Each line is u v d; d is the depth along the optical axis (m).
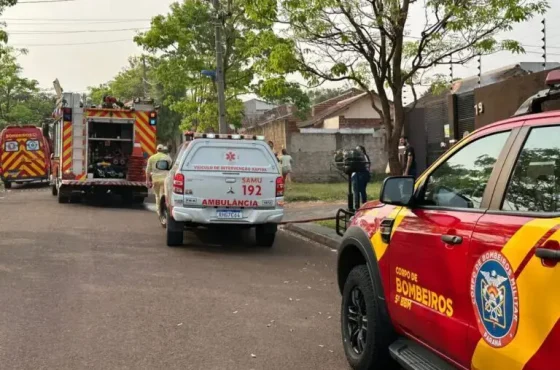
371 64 10.36
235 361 5.16
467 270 3.32
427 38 10.29
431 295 3.75
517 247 2.91
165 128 40.62
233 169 10.58
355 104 40.69
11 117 46.47
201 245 11.31
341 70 10.64
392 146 10.40
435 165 4.14
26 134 27.97
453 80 13.29
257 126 34.06
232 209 10.59
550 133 3.15
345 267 5.32
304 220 14.52
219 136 10.78
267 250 11.02
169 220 10.75
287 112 44.06
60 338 5.64
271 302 7.18
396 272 4.25
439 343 3.67
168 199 11.13
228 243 11.70
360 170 11.03
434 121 14.36
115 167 18.44
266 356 5.30
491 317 3.08
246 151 10.75
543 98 3.48
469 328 3.29
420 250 3.89
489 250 3.13
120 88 46.88
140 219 14.94
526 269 2.81
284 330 6.08
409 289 4.06
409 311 4.05
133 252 10.27
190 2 21.12
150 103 18.45
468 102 12.51
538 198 3.10
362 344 4.84
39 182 29.73
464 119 12.64
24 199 20.47
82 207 17.69
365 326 4.84
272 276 8.68
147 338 5.71
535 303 2.74
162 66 21.75
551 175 3.06
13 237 11.48
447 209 3.81
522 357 2.81
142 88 46.31
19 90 47.69
